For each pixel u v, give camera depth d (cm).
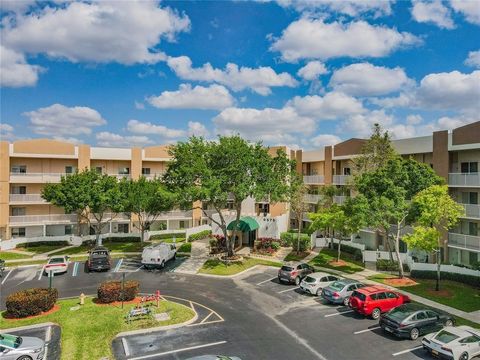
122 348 1836
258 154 3847
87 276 3381
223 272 3462
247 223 4300
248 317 2297
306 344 1903
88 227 5466
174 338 1962
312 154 5384
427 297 2669
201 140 3828
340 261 3859
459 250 3475
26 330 2056
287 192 3959
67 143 5322
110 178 4669
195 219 6022
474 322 2202
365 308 2242
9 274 3484
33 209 5281
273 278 3291
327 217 3788
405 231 3744
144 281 3198
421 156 3856
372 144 3925
